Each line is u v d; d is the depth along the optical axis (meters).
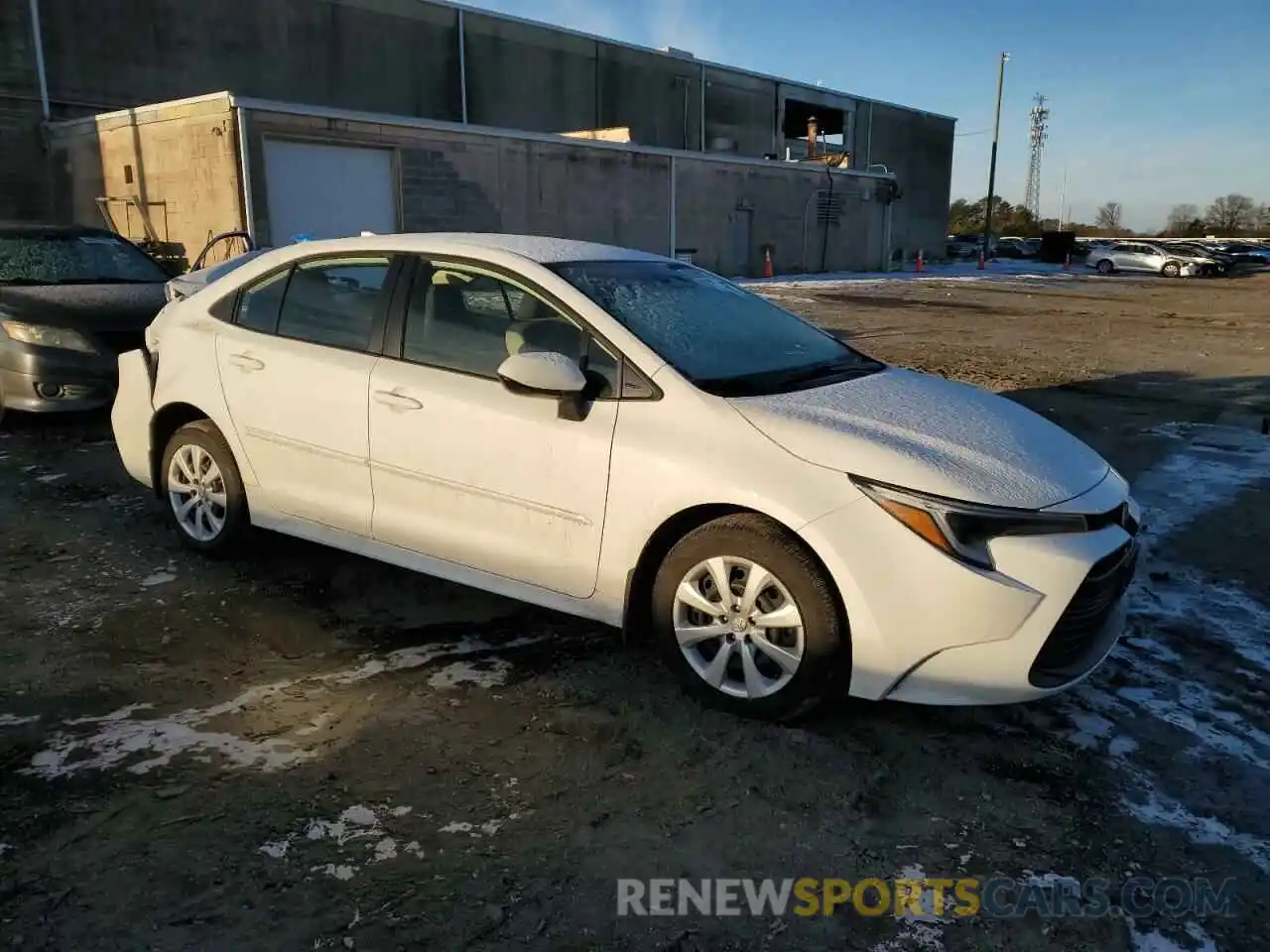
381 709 3.51
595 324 3.73
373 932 2.42
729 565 3.41
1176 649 4.18
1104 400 9.97
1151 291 28.53
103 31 21.30
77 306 7.57
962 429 3.56
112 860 2.66
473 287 4.05
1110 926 2.54
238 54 23.95
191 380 4.80
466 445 3.88
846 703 3.62
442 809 2.93
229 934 2.40
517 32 31.09
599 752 3.26
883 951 2.43
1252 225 99.06
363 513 4.26
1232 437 8.21
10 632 4.06
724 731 3.41
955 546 3.11
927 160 49.06
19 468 6.60
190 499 4.95
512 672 3.81
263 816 2.87
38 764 3.10
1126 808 3.05
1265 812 3.04
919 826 2.93
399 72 27.94
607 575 3.62
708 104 38.41
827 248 33.56
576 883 2.63
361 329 4.30
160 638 4.04
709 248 28.66
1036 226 90.12
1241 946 2.48
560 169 23.36
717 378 3.66
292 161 17.88
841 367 4.17
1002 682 3.14
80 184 20.09
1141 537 5.61
